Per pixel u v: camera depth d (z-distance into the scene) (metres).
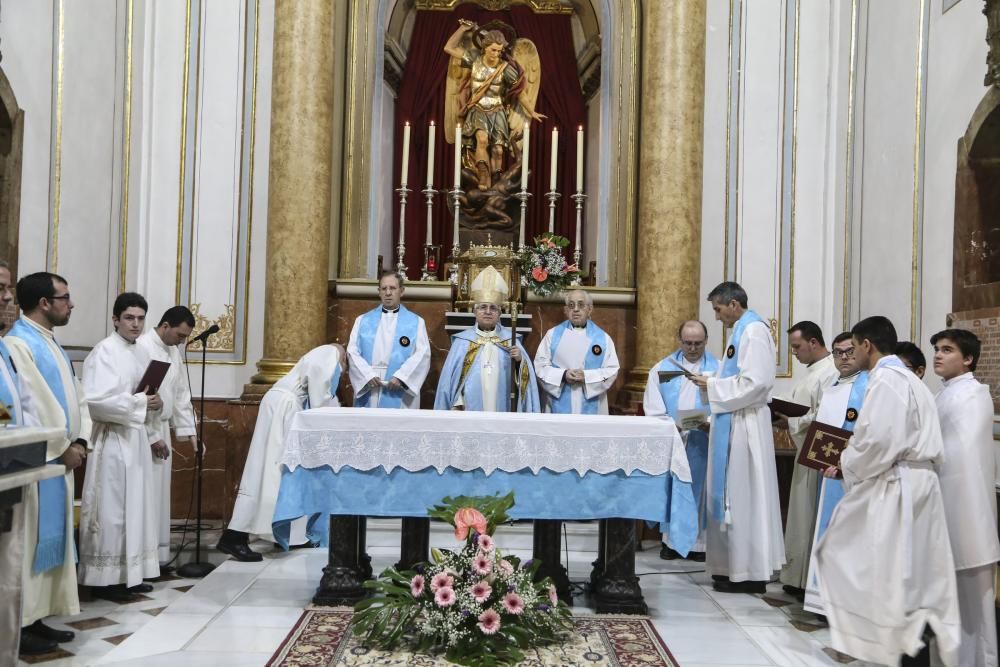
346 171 8.00
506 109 8.95
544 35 9.04
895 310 6.42
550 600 4.26
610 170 8.30
